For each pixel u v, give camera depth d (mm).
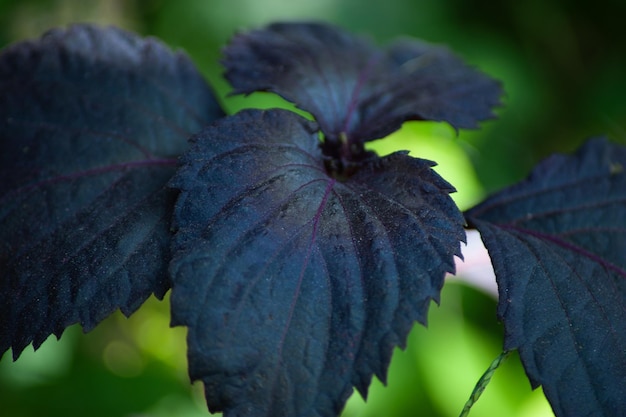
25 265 356
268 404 324
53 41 391
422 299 328
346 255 336
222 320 326
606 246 373
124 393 584
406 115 387
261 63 402
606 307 353
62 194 369
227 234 334
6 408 556
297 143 356
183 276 327
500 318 346
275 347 327
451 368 599
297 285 332
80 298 346
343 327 328
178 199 338
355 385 324
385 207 344
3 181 372
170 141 384
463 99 407
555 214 382
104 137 379
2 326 349
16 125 381
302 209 342
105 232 357
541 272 356
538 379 339
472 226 368
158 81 392
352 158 376
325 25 430
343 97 400
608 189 386
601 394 339
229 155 346
